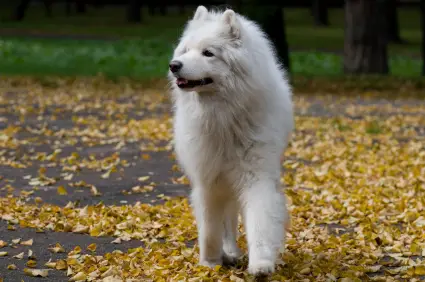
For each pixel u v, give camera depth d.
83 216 9.62
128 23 56.31
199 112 6.96
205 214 7.42
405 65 37.94
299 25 60.06
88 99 22.44
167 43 40.94
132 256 7.97
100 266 7.63
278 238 6.78
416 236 8.66
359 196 10.60
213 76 6.82
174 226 9.27
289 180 11.86
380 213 9.84
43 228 9.11
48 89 24.56
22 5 55.19
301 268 7.57
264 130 6.98
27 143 15.11
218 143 7.02
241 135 6.95
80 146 15.06
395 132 17.11
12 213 9.64
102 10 66.50
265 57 7.06
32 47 37.53
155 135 16.22
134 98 23.02
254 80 6.85
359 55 31.20
